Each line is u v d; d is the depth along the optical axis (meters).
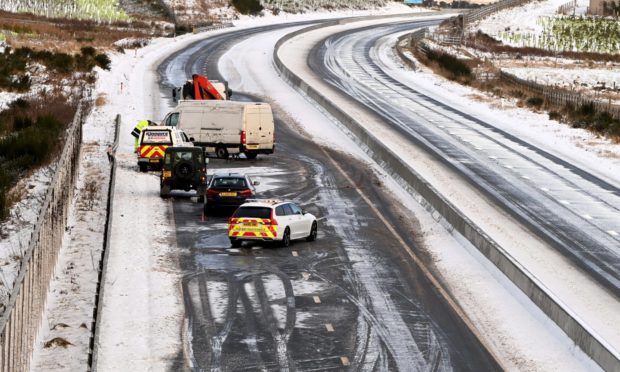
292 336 42.00
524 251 58.06
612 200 73.56
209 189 64.06
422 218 65.81
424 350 40.81
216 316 44.31
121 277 49.75
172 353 39.62
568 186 78.19
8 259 52.47
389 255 56.12
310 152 90.38
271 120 85.81
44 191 68.00
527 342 42.28
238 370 37.97
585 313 46.78
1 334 30.75
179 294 47.44
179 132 79.75
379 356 39.94
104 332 41.81
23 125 88.69
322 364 38.78
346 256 55.66
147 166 77.69
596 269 54.88
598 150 95.69
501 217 66.69
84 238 56.97
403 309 46.31
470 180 78.81
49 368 37.75
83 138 90.50
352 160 86.88
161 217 63.50
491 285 50.62
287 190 73.50
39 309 41.62
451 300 48.00
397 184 76.75
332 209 67.81
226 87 102.56
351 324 43.81
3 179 67.88
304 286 49.41
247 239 56.53
